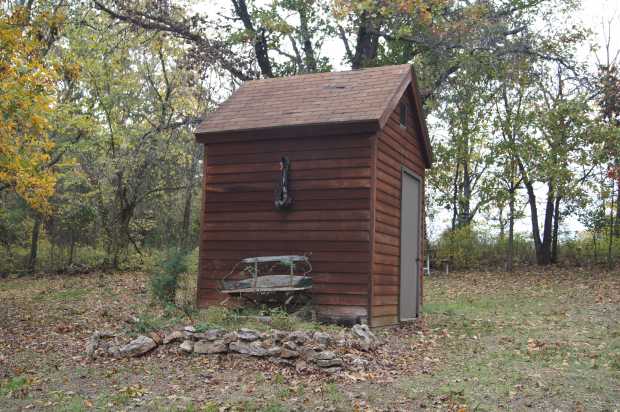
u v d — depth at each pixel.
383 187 12.18
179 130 29.72
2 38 14.23
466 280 25.06
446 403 7.21
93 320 13.64
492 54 25.23
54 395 7.61
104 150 27.98
